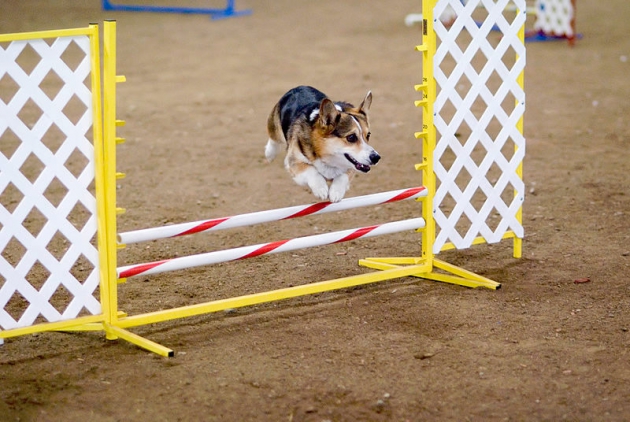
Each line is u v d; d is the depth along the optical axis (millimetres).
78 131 4359
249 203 7266
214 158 8703
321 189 5180
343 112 5277
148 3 20844
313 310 5027
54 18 18078
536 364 4199
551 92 11438
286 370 4176
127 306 5074
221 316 4961
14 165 4238
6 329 4352
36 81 4199
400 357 4309
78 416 3740
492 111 5477
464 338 4539
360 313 4961
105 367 4250
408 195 5297
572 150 8750
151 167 8406
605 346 4398
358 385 4004
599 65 13023
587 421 3646
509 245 6180
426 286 5422
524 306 5000
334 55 14227
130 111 10781
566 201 7121
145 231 4617
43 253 4391
